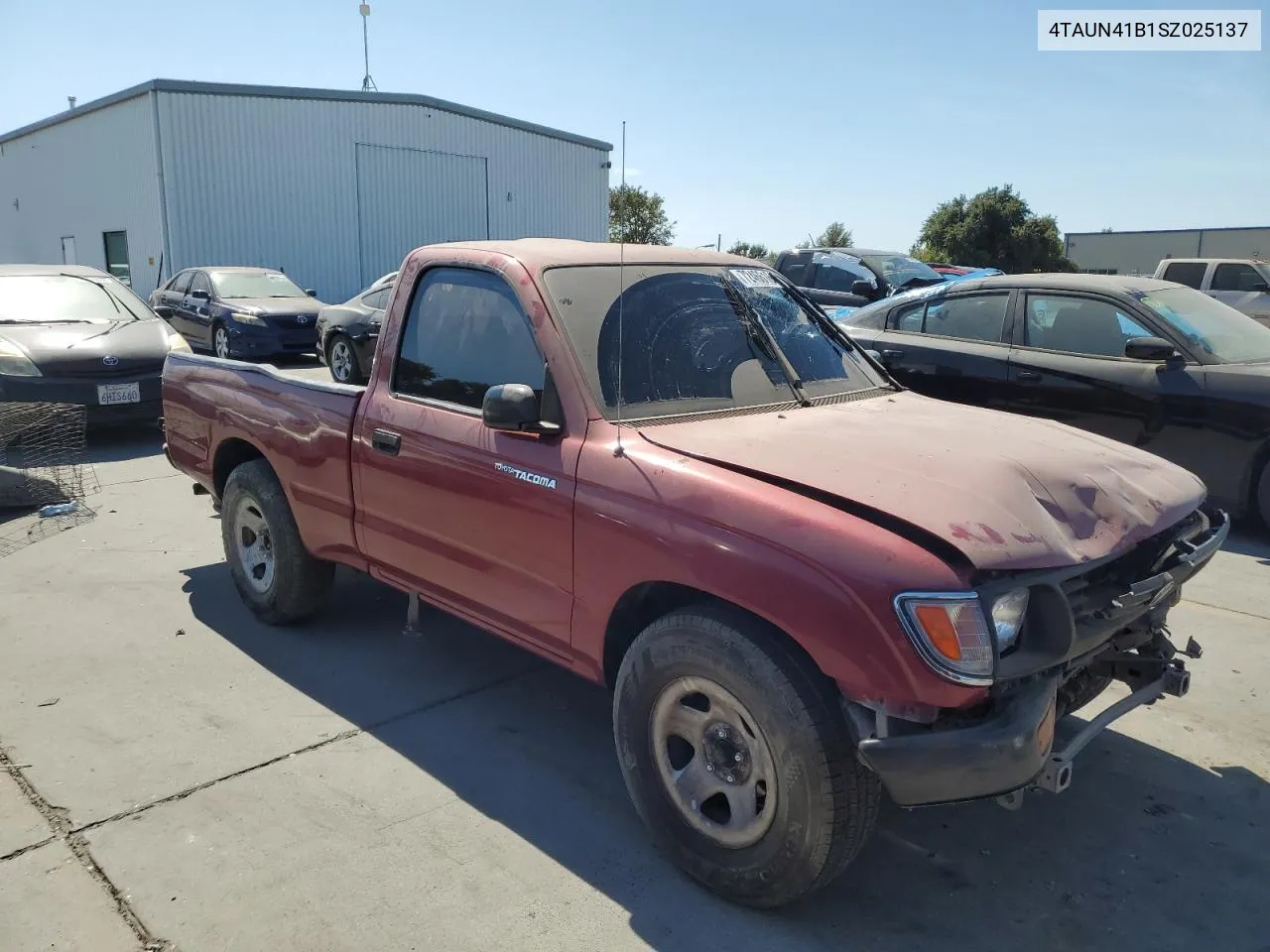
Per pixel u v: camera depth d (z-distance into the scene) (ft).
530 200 88.33
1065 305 22.75
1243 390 19.84
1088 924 9.04
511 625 11.21
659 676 9.29
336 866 9.65
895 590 7.69
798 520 8.30
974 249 204.95
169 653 14.75
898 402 12.30
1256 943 8.83
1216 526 11.34
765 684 8.33
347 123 74.54
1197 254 159.84
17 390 27.14
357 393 13.14
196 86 67.31
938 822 10.69
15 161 95.35
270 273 55.01
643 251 12.60
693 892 9.38
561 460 10.16
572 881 9.52
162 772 11.35
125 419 29.01
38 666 14.16
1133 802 11.09
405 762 11.73
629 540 9.37
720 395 11.13
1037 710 8.00
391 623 16.12
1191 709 13.32
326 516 13.76
